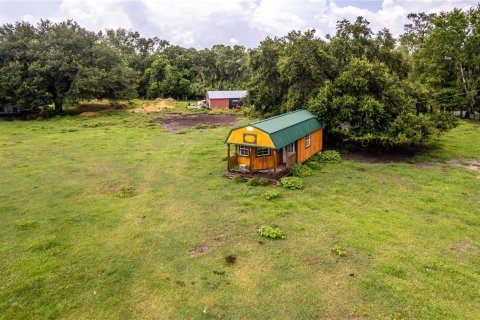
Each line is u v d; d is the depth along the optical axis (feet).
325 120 77.87
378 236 39.70
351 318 26.96
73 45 154.20
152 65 268.00
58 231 42.57
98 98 165.17
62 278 32.68
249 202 50.31
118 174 66.69
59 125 128.88
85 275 33.14
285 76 86.33
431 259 34.88
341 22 88.63
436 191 54.95
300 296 29.60
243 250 37.29
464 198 51.90
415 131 72.08
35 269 34.04
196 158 77.36
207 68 294.46
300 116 74.13
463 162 72.33
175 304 28.89
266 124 63.00
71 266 34.71
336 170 66.59
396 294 29.55
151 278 32.58
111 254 36.99
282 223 43.60
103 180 63.21
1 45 140.26
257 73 96.68
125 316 27.63
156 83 260.21
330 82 79.41
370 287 30.55
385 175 63.41
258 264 34.60
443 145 87.56
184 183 60.80
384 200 51.24
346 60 85.61
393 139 71.72
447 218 44.88
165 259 35.88
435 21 131.44
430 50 136.77
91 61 156.87
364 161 73.97
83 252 37.42
